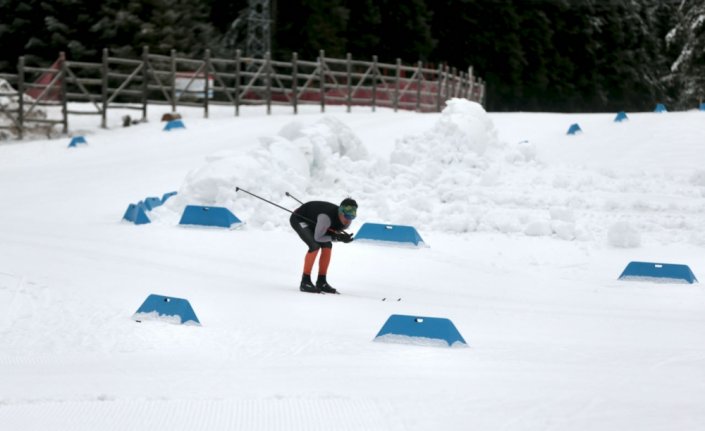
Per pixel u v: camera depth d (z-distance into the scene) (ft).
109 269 93.61
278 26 453.17
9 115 229.66
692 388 50.65
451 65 543.39
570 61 587.27
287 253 109.09
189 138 216.95
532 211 137.59
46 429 41.65
